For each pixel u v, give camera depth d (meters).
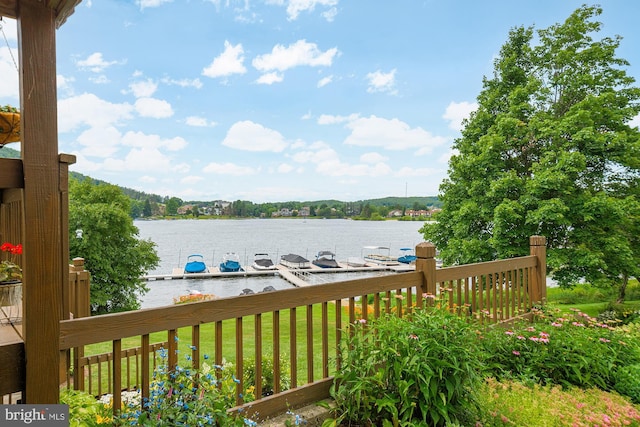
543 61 11.91
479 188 11.22
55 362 1.46
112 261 19.81
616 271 10.28
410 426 2.30
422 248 3.38
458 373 2.47
